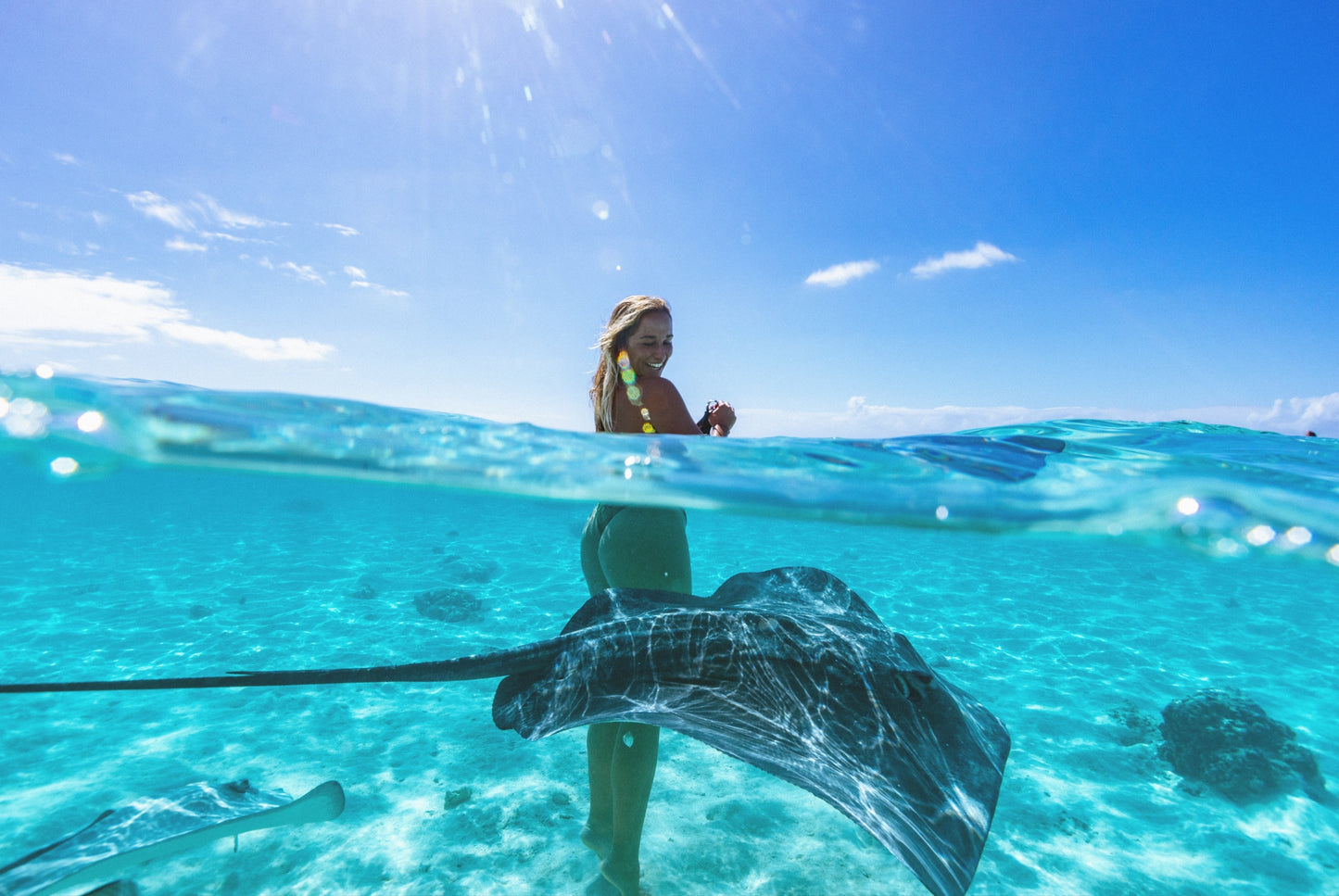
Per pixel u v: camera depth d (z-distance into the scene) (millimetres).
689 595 2553
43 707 5789
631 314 2742
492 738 5062
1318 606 11828
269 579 12180
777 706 2039
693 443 2834
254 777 4453
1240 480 2938
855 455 3328
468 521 25922
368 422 3154
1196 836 4078
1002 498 2807
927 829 1642
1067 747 5297
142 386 3113
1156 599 11656
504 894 3191
